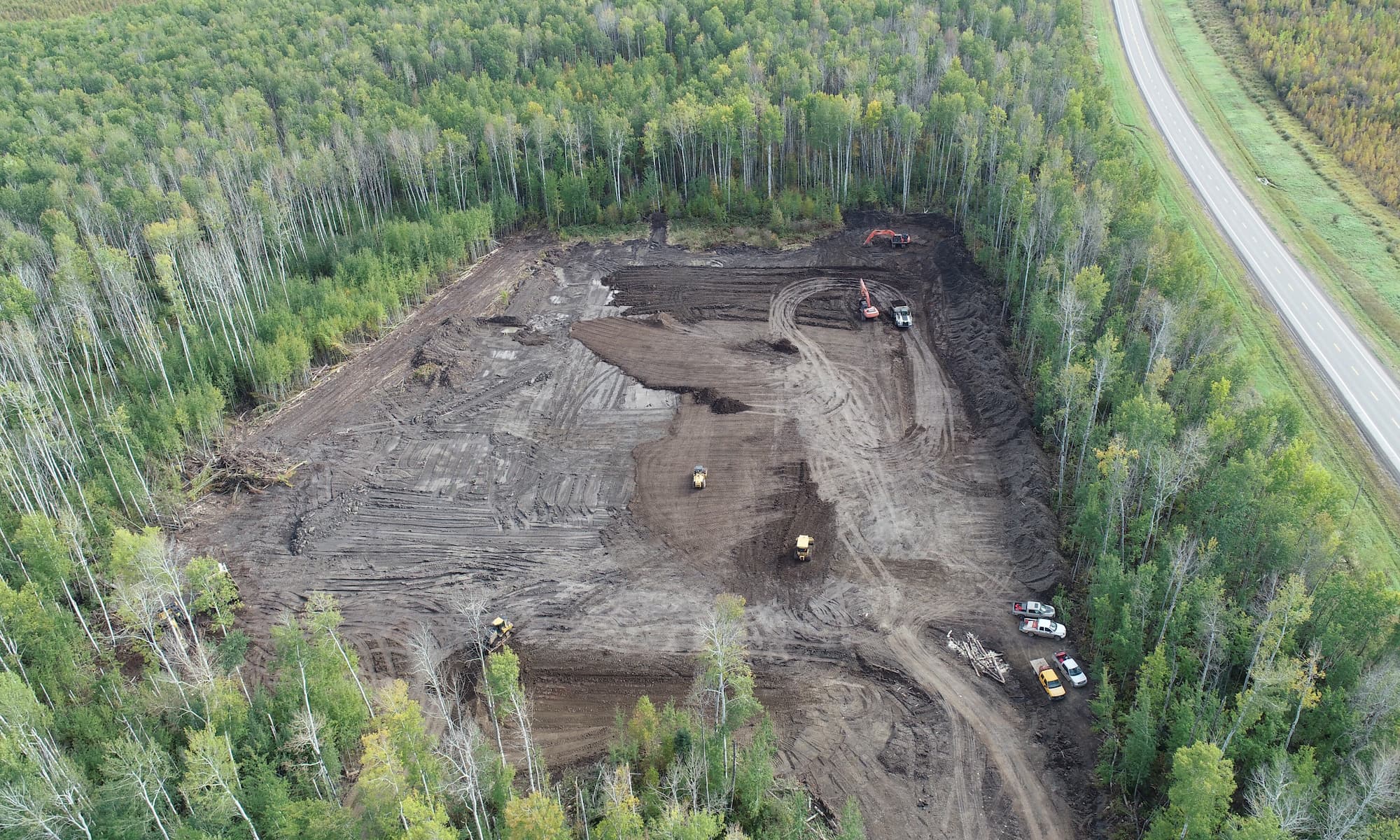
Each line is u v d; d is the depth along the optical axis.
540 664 61.25
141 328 91.62
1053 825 50.09
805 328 96.69
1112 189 90.38
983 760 53.72
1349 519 63.81
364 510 74.94
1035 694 57.44
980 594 64.69
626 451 80.44
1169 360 70.69
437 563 69.69
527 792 52.38
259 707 53.81
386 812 44.91
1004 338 90.44
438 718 57.44
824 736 55.59
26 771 45.22
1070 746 54.12
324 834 45.75
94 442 78.31
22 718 47.78
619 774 46.25
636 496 75.31
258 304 99.12
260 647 63.06
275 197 114.62
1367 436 75.56
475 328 99.44
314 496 76.62
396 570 69.12
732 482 76.25
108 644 63.81
